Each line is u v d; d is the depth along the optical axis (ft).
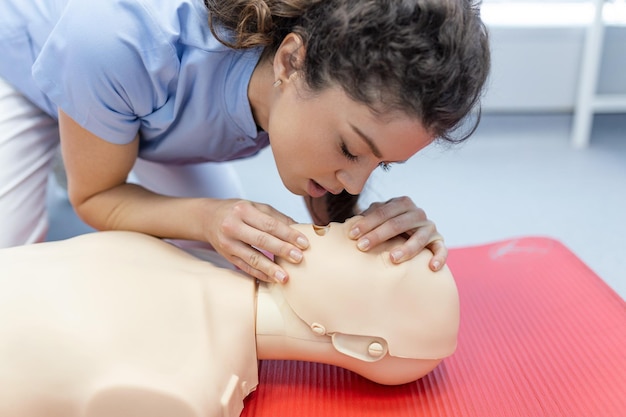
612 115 7.90
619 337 3.00
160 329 2.26
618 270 4.71
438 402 2.61
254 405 2.58
